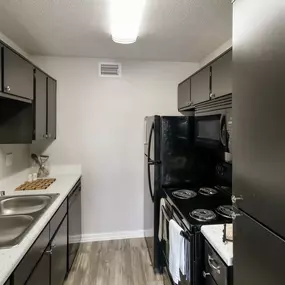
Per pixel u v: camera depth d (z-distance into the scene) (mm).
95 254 2918
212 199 2201
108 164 3283
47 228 1658
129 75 3262
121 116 3275
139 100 3291
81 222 3221
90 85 3203
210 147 2084
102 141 3258
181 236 1703
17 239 1295
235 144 1074
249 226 957
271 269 814
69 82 3164
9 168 2516
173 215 2045
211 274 1443
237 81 1045
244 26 980
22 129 2236
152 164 2611
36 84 2311
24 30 2279
